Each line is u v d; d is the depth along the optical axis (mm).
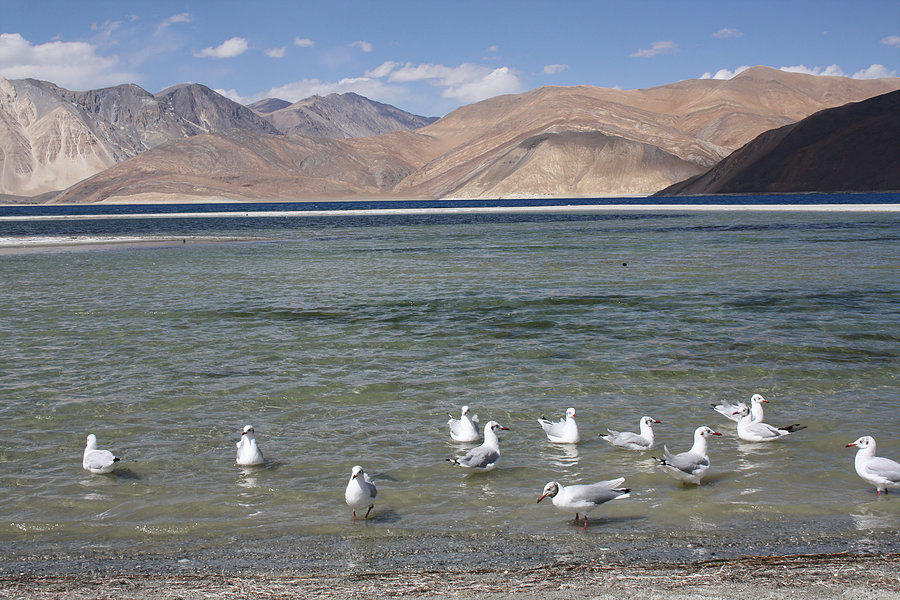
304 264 46531
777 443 14086
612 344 22266
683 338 22906
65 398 17312
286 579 8789
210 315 28047
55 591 8484
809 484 12125
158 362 20688
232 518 11039
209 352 21844
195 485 12344
